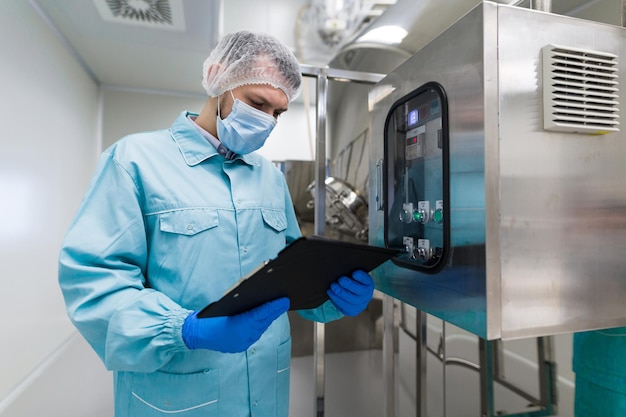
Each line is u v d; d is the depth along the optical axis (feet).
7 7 5.76
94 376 6.81
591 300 2.35
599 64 2.34
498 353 6.38
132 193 2.42
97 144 10.46
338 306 2.53
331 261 2.08
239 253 2.64
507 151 2.15
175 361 2.41
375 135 3.67
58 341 7.99
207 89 2.87
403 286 3.13
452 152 2.43
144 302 2.15
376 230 3.63
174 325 2.10
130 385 2.50
